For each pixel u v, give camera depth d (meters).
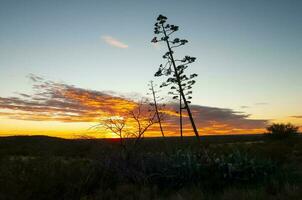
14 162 10.03
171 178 11.51
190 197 9.46
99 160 11.52
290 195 9.24
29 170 9.89
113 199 9.77
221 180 11.55
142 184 11.15
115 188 10.91
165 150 13.43
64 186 10.23
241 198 9.20
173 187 11.36
